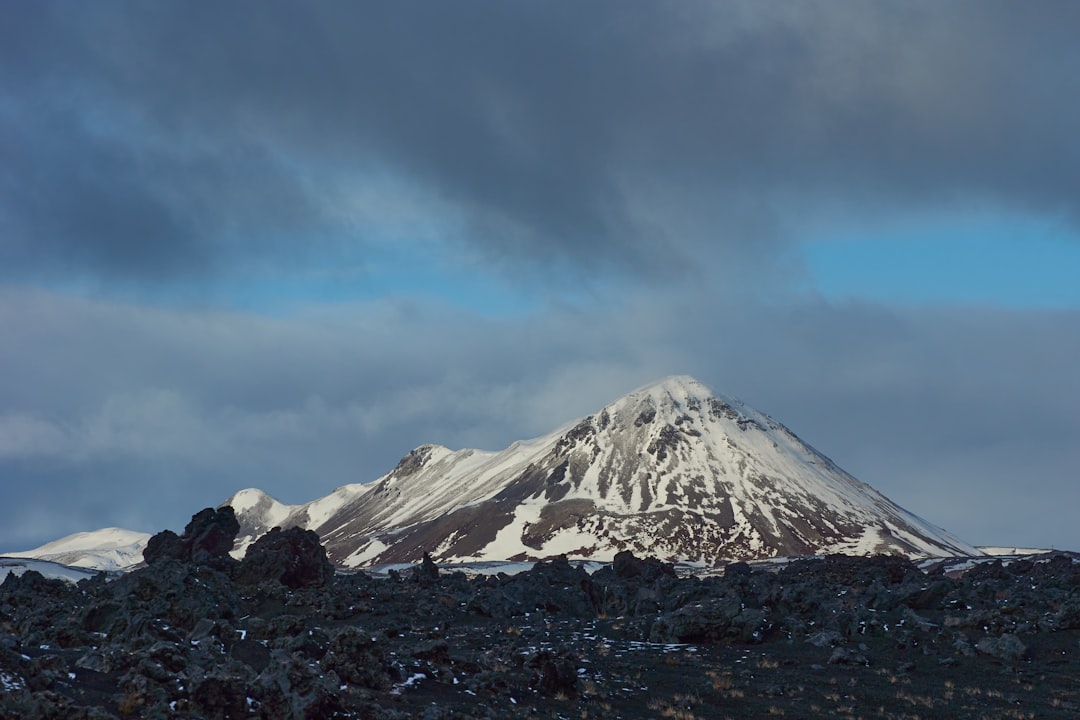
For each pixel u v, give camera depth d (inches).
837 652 2150.6
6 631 1927.9
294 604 2682.1
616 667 2057.1
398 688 1660.9
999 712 1793.8
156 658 1467.8
